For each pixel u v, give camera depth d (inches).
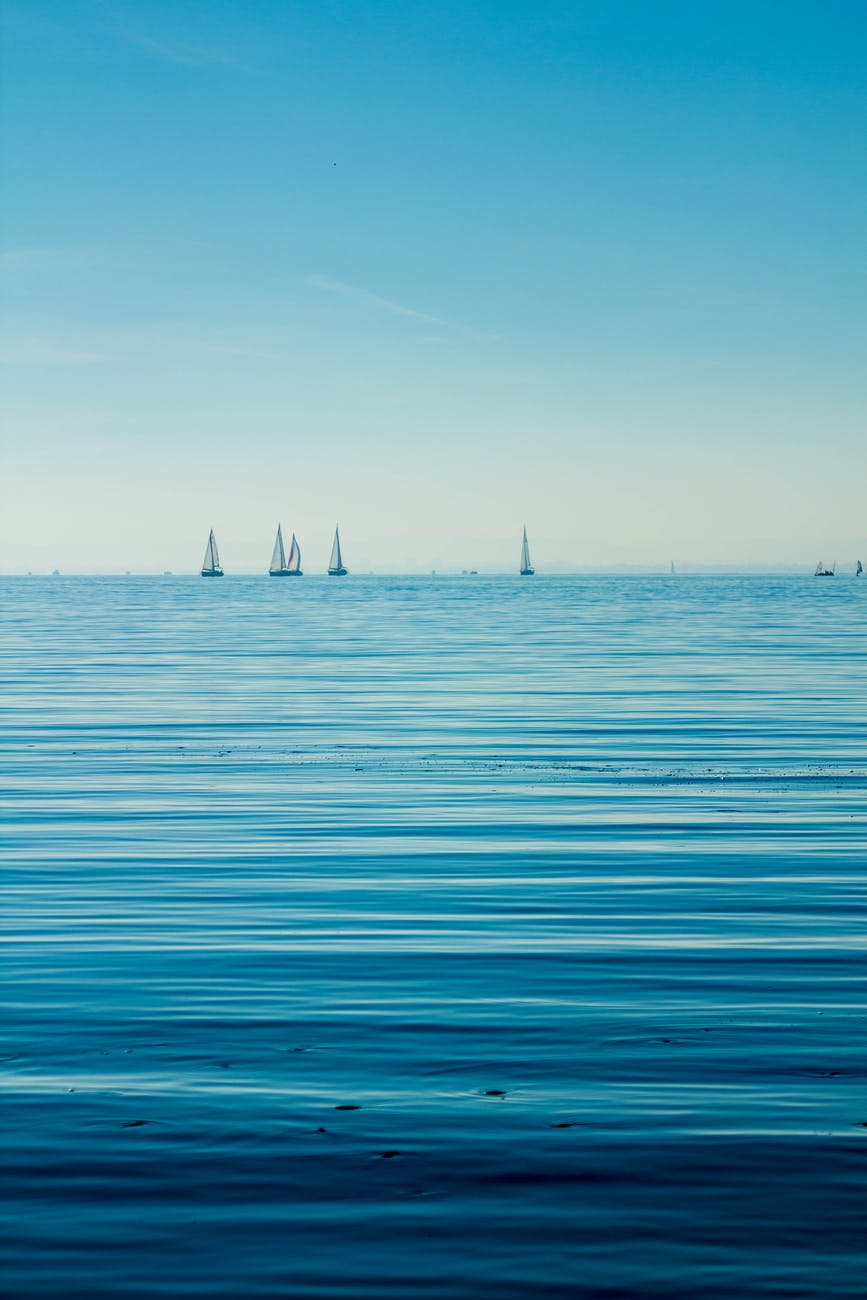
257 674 2199.8
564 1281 285.6
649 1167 336.8
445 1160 340.8
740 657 2608.3
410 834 830.5
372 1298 279.6
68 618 5007.4
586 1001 475.2
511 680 2053.4
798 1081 395.5
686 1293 280.8
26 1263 292.5
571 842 800.9
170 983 498.9
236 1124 362.9
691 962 529.3
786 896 652.1
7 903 637.9
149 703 1706.4
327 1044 428.1
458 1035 437.7
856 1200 319.6
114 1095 384.2
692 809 923.4
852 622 4409.5
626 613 5378.9
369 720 1497.3
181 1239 302.4
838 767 1118.4
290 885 680.4
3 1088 389.7
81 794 997.8
